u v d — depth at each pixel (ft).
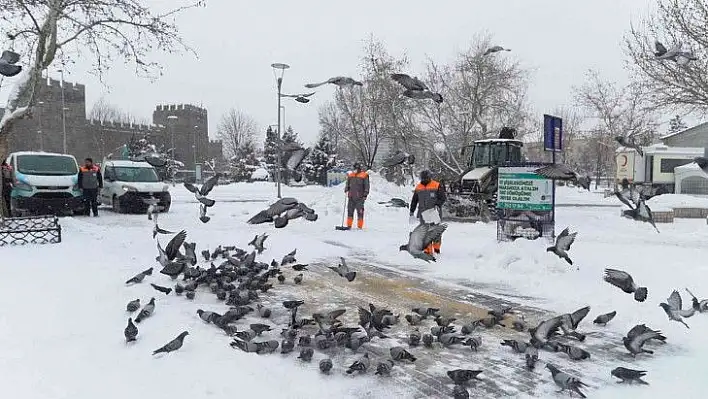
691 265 30.99
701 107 59.88
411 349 18.38
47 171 59.21
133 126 212.84
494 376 15.98
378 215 64.49
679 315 18.49
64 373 15.23
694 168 96.37
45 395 13.76
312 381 15.30
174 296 24.56
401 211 67.62
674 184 107.96
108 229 47.55
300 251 38.04
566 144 182.39
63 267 29.40
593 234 47.29
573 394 14.56
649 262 32.24
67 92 194.29
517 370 16.47
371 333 18.70
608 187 159.22
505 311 22.13
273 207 16.75
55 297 22.99
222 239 42.47
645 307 22.93
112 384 14.61
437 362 17.12
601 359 17.34
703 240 43.01
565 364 16.89
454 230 50.08
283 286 27.84
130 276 27.86
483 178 60.13
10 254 32.55
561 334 19.67
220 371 15.72
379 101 108.17
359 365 15.69
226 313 20.42
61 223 50.03
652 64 60.54
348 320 21.89
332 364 16.30
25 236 37.42
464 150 72.84
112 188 66.54
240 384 14.88
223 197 95.45
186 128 236.02
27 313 20.52
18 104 45.29
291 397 14.21
